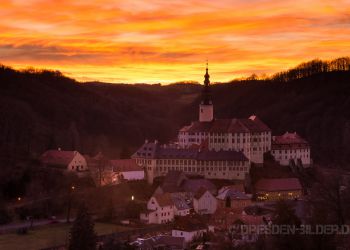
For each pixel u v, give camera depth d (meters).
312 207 195.12
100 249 196.38
